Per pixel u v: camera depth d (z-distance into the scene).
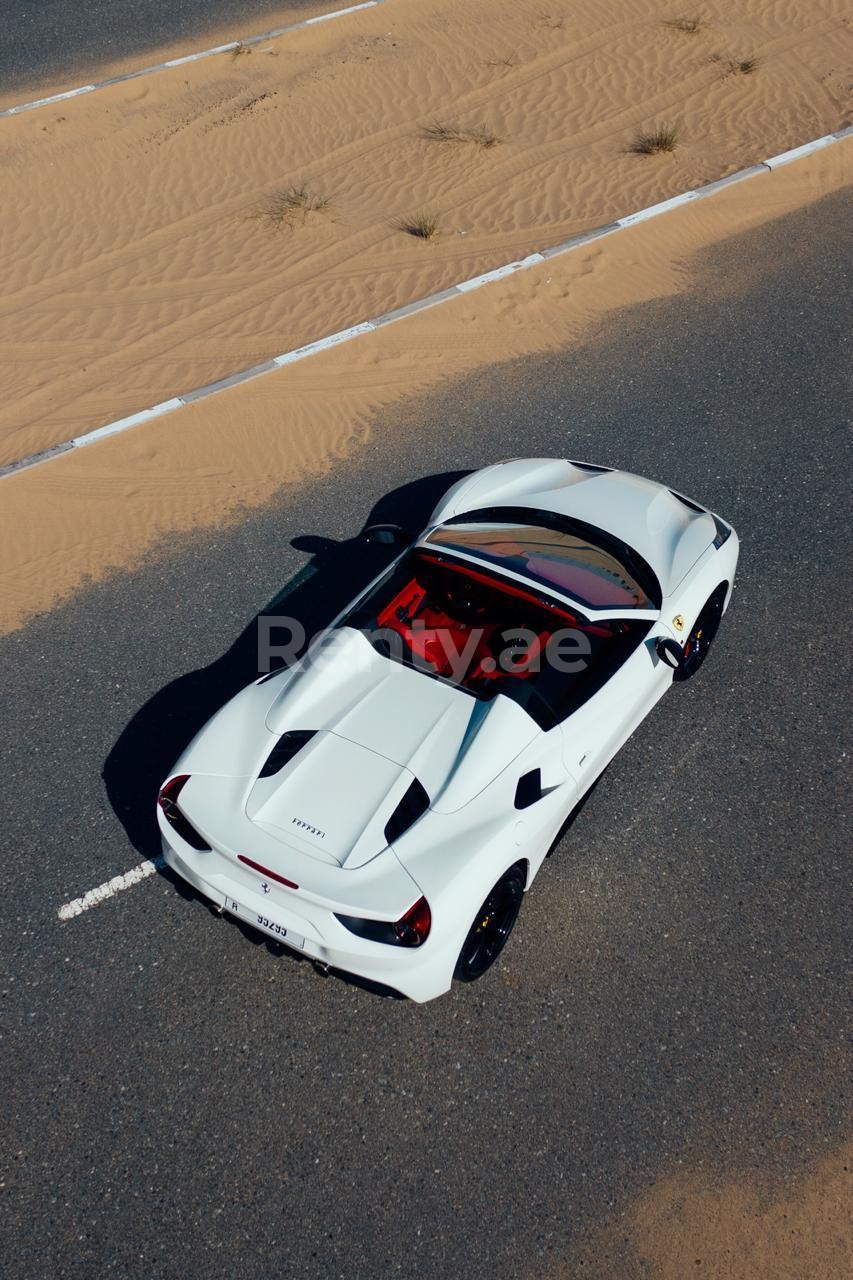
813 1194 3.82
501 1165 3.88
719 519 5.94
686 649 5.29
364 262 9.50
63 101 12.38
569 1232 3.71
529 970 4.51
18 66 13.38
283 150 11.24
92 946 4.57
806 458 7.36
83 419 7.84
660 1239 3.70
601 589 4.86
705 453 7.43
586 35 13.23
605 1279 3.61
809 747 5.46
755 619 6.16
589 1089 4.11
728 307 8.90
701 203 10.14
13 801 5.21
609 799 5.20
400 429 7.73
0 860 4.93
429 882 3.83
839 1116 4.03
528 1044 4.25
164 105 12.20
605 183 10.51
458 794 4.08
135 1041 4.25
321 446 7.58
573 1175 3.86
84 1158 3.89
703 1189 3.83
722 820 5.12
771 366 8.25
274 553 6.73
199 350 8.52
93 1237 3.69
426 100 12.02
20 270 9.66
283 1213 3.75
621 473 6.16
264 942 4.46
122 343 8.65
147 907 4.73
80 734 5.57
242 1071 4.15
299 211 10.21
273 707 4.48
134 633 6.18
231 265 9.56
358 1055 4.21
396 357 8.39
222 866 4.02
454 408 7.91
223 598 6.41
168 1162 3.88
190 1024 4.30
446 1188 3.82
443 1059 4.20
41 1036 4.25
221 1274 3.60
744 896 4.80
